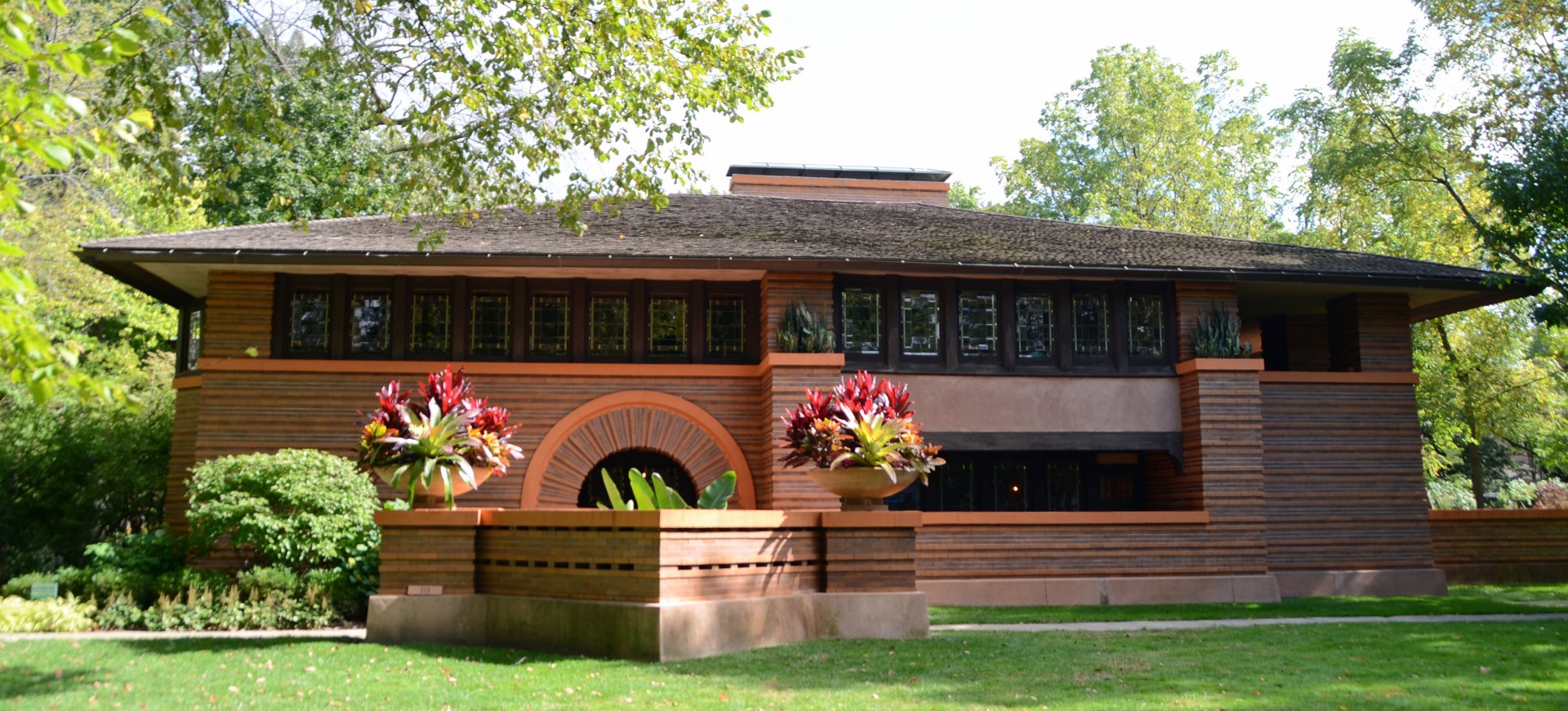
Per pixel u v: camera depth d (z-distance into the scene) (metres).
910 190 24.44
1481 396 28.23
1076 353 18.08
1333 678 9.23
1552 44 23.77
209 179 13.15
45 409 19.72
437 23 13.36
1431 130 26.69
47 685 8.21
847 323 17.59
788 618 10.90
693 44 13.73
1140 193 41.94
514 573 11.12
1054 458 19.55
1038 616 14.46
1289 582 18.23
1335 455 18.77
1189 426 17.83
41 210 23.39
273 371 16.50
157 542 15.00
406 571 11.26
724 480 12.62
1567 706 8.18
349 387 16.61
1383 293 19.42
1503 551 20.75
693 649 9.85
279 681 8.59
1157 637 11.77
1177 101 40.62
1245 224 40.97
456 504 16.52
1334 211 31.70
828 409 11.84
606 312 17.62
